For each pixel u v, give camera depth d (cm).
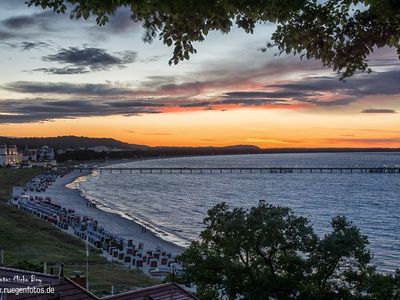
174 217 12425
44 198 15188
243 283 2805
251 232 2734
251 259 2884
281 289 2702
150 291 1989
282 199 16762
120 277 4572
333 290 2814
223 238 2888
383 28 661
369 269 2759
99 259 5809
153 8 599
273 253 2797
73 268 4734
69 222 9300
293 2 614
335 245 2672
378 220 11519
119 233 9325
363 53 679
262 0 609
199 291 2903
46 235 7312
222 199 16912
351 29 672
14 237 6594
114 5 596
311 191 19625
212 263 2872
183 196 18062
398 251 7762
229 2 605
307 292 2672
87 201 15225
